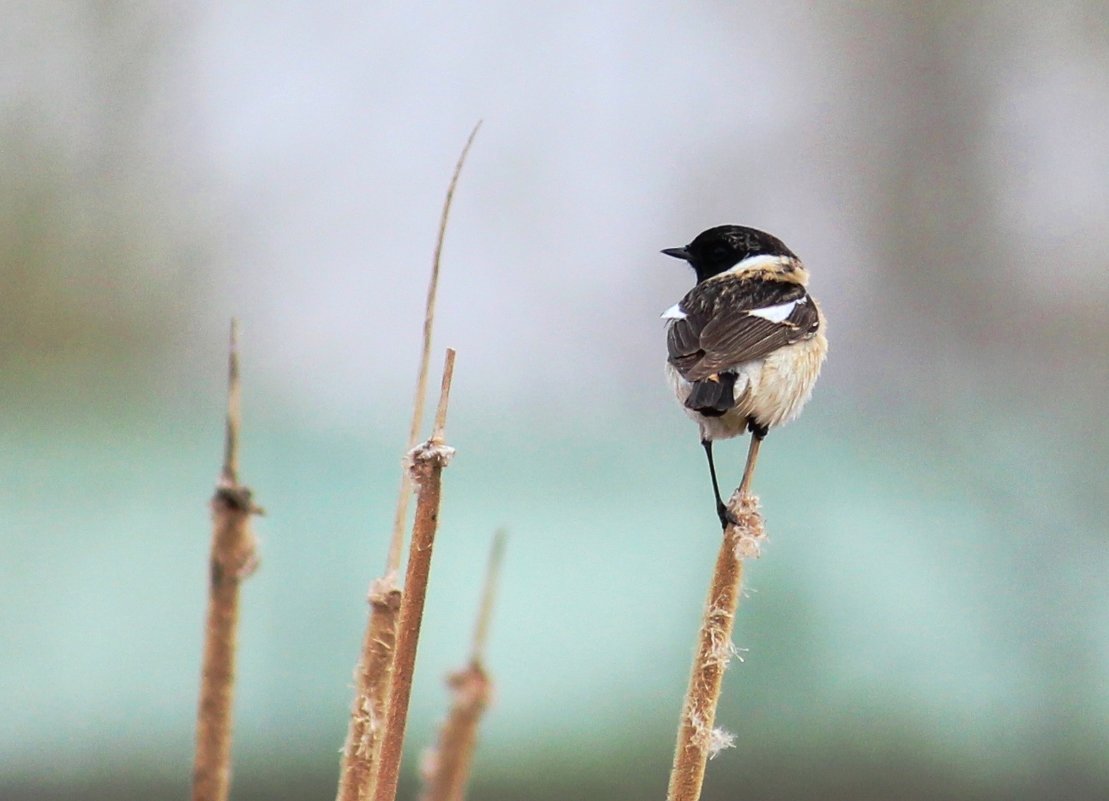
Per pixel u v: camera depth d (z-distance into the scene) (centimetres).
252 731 1203
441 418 513
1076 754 1219
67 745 1202
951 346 2514
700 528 1372
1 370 1944
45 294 2080
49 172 2127
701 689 594
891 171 2722
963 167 2697
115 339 2116
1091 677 1284
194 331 2164
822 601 1305
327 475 1388
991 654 1270
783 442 1545
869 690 1263
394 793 504
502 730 1208
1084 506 1427
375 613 498
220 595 343
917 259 2653
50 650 1227
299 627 1252
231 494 344
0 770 1180
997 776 1224
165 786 1201
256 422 1585
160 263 2172
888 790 1192
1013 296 2558
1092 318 2495
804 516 1391
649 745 1201
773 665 1275
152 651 1261
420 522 508
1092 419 1717
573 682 1238
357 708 493
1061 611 1310
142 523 1333
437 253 522
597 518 1375
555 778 1195
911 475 1481
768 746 1238
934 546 1359
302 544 1302
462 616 1277
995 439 1600
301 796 1190
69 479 1407
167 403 1745
